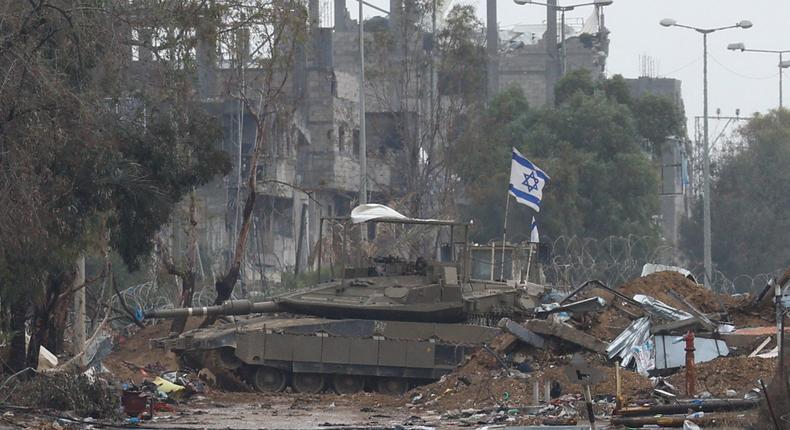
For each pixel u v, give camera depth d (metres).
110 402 100.44
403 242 160.75
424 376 130.12
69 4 104.56
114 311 163.88
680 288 127.75
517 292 135.75
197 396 120.81
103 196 115.12
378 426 91.94
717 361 100.75
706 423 77.94
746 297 126.88
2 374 109.75
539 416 93.50
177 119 131.50
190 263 157.50
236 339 127.56
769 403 69.25
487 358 116.56
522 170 147.00
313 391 129.62
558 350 116.31
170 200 129.75
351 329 130.62
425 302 132.75
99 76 117.00
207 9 136.50
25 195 99.69
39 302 114.25
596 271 183.50
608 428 81.25
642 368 110.31
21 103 99.44
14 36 98.94
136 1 123.12
